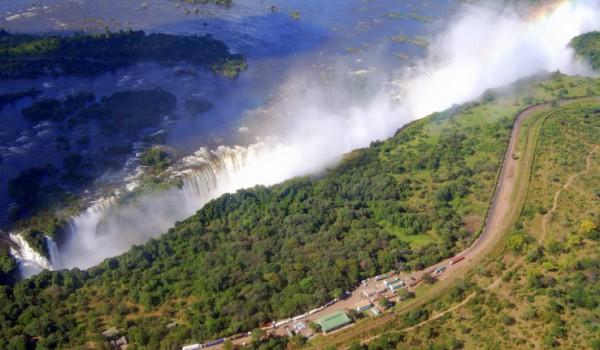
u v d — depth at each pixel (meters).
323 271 183.38
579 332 150.75
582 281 166.88
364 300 176.50
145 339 162.38
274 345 158.62
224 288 180.12
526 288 169.38
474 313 164.50
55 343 162.50
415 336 160.00
